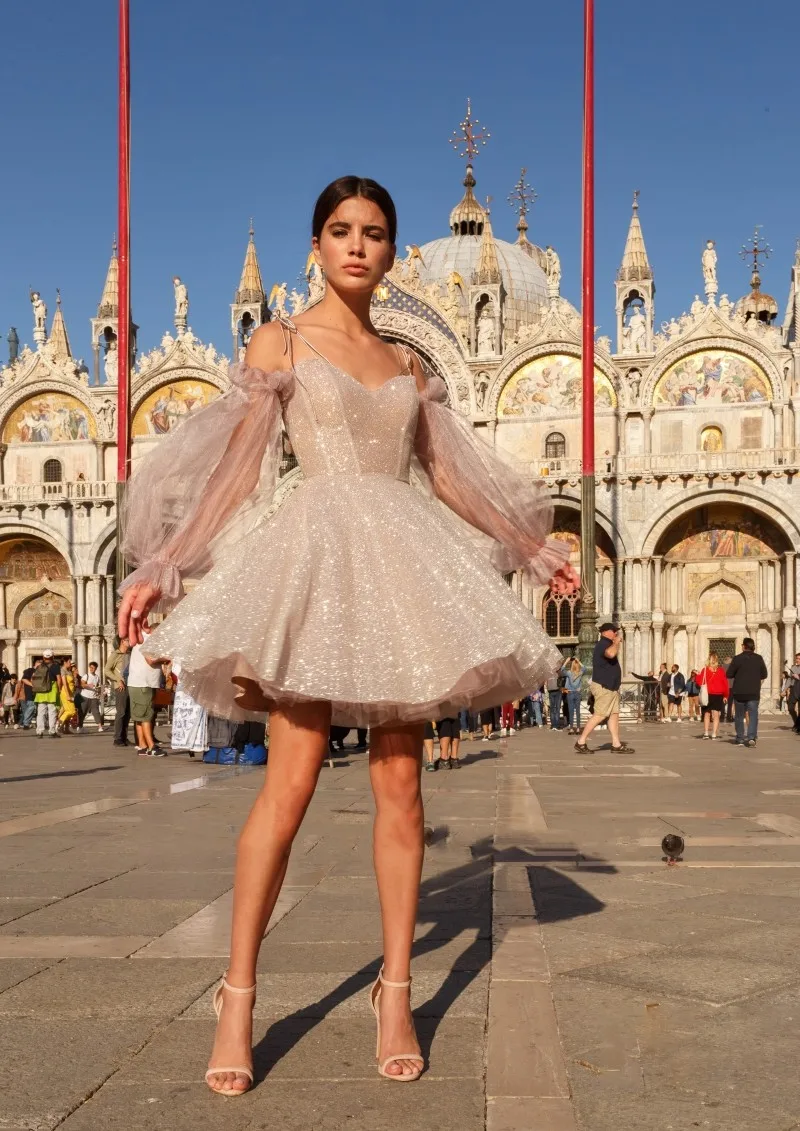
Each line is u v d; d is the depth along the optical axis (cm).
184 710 2169
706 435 5644
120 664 2805
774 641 5619
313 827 1116
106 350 6334
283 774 414
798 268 6259
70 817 1202
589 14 3675
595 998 493
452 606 413
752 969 536
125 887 774
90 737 3381
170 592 444
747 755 2381
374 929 636
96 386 6178
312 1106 377
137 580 440
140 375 6038
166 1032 451
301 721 415
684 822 1158
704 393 5666
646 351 5753
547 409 5816
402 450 454
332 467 441
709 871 823
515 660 432
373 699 395
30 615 6291
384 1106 377
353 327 477
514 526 499
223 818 1190
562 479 5616
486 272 6175
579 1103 378
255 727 2122
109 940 608
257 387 443
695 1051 427
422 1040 441
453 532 444
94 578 5969
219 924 648
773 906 687
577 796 1465
